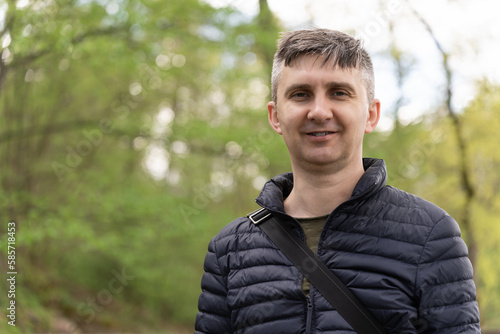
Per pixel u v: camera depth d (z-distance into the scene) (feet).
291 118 4.96
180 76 28.53
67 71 28.84
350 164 5.04
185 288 37.99
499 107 31.22
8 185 27.43
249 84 27.76
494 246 33.45
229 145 26.68
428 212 4.83
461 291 4.60
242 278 5.17
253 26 24.31
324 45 4.91
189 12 23.93
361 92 4.99
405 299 4.57
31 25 20.42
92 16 21.61
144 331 35.78
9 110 27.96
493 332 32.01
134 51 23.73
